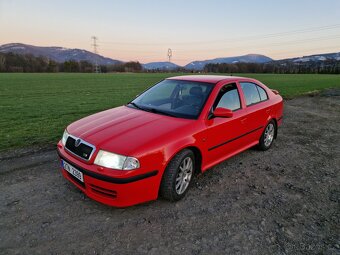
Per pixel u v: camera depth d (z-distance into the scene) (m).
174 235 2.82
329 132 7.61
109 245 2.63
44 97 16.28
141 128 3.37
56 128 7.24
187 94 4.27
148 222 3.02
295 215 3.29
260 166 4.82
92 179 3.01
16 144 5.62
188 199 3.56
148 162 3.02
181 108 4.02
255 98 5.13
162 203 3.43
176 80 4.76
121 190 2.92
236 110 4.46
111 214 3.14
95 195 3.10
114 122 3.59
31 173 4.15
